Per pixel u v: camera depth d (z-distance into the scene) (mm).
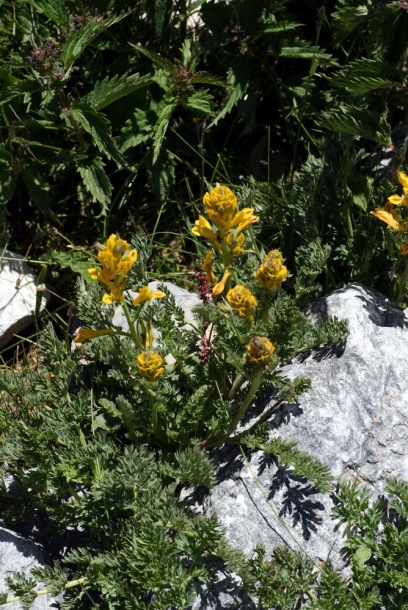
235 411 1133
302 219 1204
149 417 1128
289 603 1055
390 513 1095
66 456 1101
